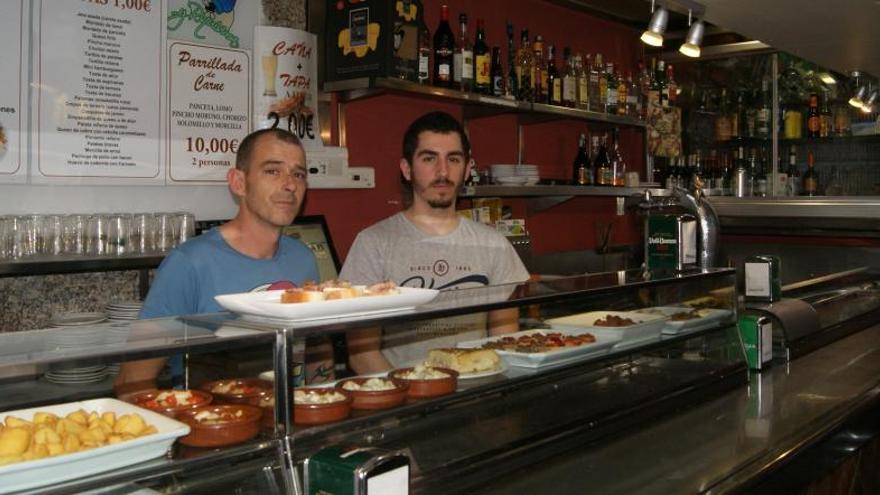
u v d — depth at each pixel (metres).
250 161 2.02
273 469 1.26
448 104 3.96
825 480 2.31
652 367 2.10
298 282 2.14
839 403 2.28
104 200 2.71
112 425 1.18
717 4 3.04
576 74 4.38
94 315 2.45
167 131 2.82
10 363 1.09
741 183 5.37
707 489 1.59
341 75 3.23
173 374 1.29
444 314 1.58
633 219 5.32
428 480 1.44
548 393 1.76
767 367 2.69
